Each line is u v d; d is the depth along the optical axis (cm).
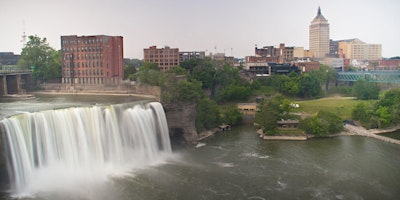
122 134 9456
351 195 7856
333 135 13362
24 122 7369
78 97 13650
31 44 17175
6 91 13462
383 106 14938
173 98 11562
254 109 17700
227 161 10094
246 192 7938
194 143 11912
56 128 7925
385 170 9394
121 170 8938
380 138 12875
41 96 14125
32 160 7469
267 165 9756
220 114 15638
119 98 13175
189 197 7600
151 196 7544
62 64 16250
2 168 7000
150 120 10412
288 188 8188
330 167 9612
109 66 15875
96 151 8712
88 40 15662
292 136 12794
